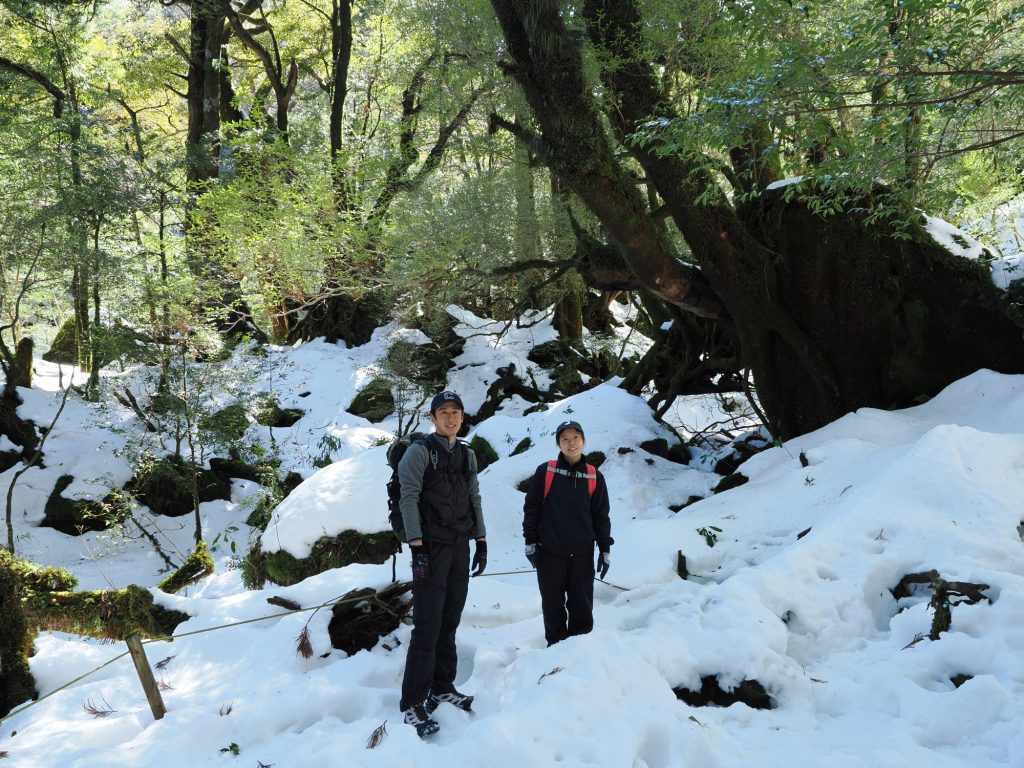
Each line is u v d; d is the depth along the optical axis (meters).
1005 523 4.80
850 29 4.77
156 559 13.02
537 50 7.50
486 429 11.71
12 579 4.48
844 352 8.71
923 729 3.20
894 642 4.12
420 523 3.69
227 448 14.97
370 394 17.84
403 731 3.32
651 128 6.92
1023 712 3.13
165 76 24.50
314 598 4.85
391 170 17.05
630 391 13.10
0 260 14.80
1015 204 11.49
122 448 14.51
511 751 2.90
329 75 25.28
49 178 16.09
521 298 13.20
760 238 8.95
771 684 3.73
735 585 4.46
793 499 6.68
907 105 4.88
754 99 5.01
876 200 7.97
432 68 14.16
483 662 4.17
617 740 3.00
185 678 4.41
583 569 4.34
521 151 12.74
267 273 16.98
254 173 17.66
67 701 4.18
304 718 3.77
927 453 5.55
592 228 13.10
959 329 8.08
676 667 3.77
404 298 14.09
